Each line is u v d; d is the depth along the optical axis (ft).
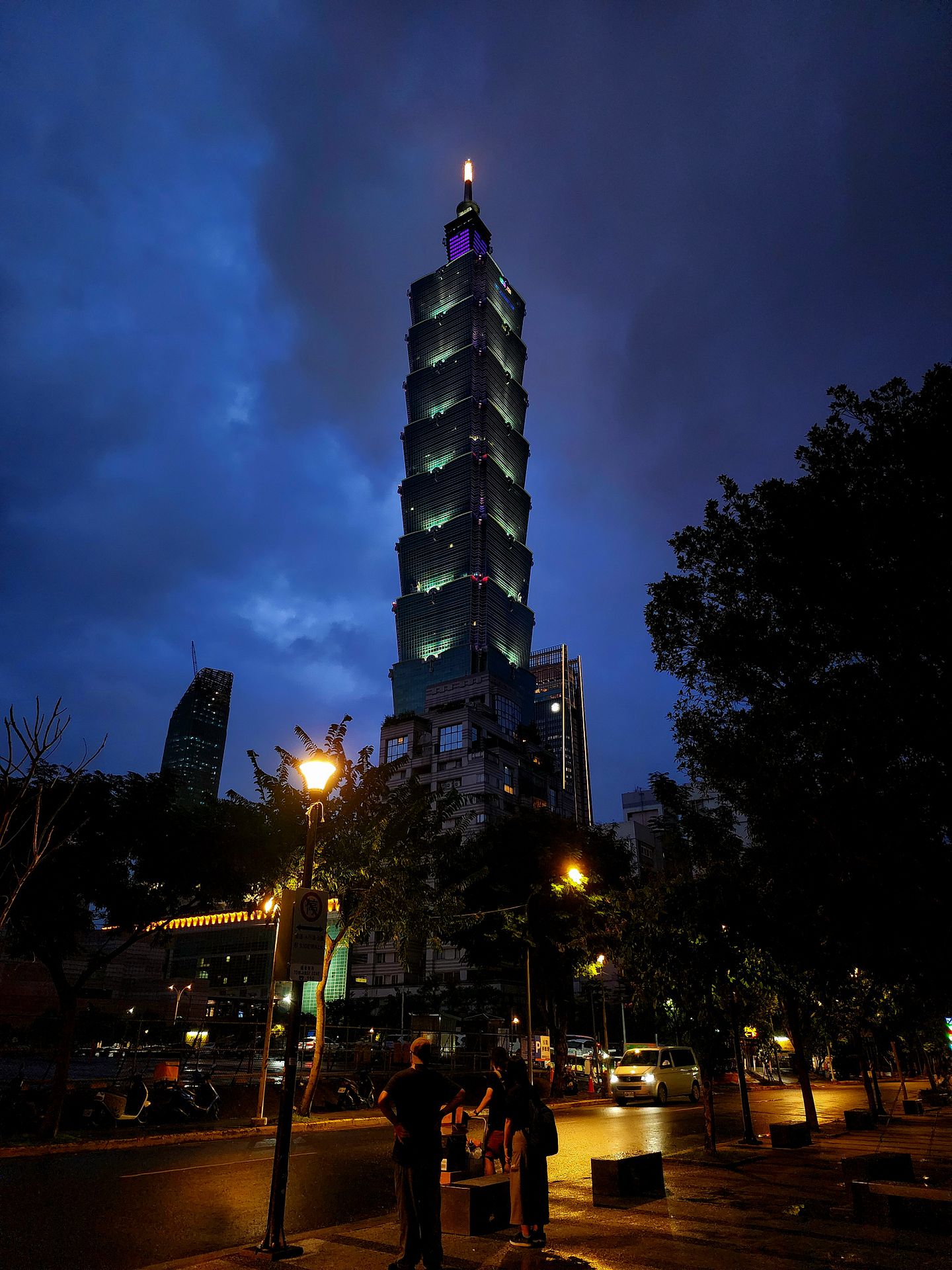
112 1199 34.55
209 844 65.92
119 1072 88.94
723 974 48.42
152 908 63.46
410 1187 22.33
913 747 29.71
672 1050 106.93
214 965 318.65
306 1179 41.39
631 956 51.72
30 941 56.44
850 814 30.12
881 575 29.32
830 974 37.70
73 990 58.44
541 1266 24.11
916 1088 132.77
